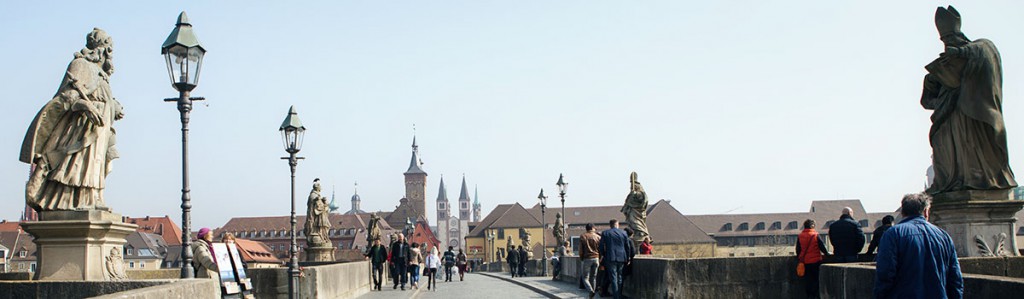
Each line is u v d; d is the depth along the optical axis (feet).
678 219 474.49
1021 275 42.68
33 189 40.50
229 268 49.85
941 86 45.21
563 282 112.88
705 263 54.13
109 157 43.80
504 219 522.06
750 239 502.38
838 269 38.22
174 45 45.34
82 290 35.73
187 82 45.62
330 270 74.13
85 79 41.29
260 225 634.02
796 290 53.88
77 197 41.32
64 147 41.04
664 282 54.44
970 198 43.45
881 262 25.68
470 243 542.16
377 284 103.04
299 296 67.97
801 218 504.43
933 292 25.26
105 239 41.09
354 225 651.25
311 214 124.57
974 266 42.57
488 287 115.44
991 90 43.29
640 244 91.91
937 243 25.50
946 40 43.91
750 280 54.03
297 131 75.72
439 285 125.70
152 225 500.33
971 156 43.86
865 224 491.31
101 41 42.98
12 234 338.13
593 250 71.05
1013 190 45.14
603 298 71.46
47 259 40.22
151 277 60.49
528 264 166.09
